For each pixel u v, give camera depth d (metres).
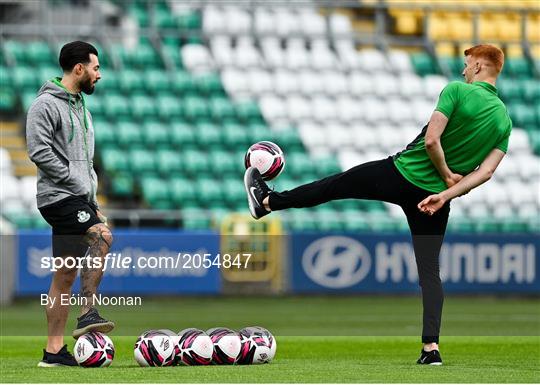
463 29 83.81
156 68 76.12
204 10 80.38
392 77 79.62
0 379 21.34
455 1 84.81
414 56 81.50
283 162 27.58
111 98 73.50
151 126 72.88
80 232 25.19
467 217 71.19
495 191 73.75
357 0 83.94
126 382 20.47
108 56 75.75
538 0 86.31
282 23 81.69
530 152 77.19
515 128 78.62
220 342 24.72
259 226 62.00
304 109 76.44
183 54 77.19
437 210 24.73
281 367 24.06
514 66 81.94
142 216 62.50
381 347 34.62
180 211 66.25
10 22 78.38
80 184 25.19
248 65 77.75
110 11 80.25
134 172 70.25
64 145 25.12
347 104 77.44
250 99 76.06
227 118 74.75
